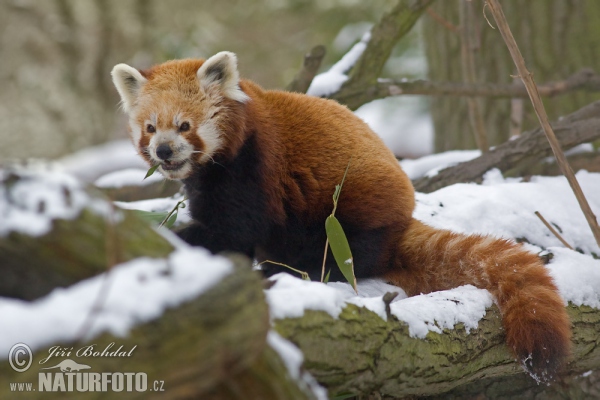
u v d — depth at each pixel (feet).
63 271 13.80
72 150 85.10
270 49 101.50
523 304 22.68
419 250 27.48
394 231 28.63
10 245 13.33
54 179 14.12
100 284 13.29
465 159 41.14
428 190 37.11
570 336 22.34
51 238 13.51
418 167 40.86
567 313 23.63
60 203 13.80
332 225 24.22
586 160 37.04
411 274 27.63
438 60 52.90
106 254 14.03
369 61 40.32
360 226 28.48
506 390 25.52
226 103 28.76
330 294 18.31
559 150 25.85
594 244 31.50
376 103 84.94
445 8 51.26
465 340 21.34
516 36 47.93
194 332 12.94
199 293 13.14
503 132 49.42
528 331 21.90
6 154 83.15
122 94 30.48
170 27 93.20
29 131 84.07
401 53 76.59
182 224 33.19
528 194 33.30
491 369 22.43
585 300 25.13
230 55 28.78
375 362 18.58
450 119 52.85
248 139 28.66
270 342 14.69
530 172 38.37
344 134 29.50
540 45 47.09
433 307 21.31
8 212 13.51
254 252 30.73
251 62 100.53
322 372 17.33
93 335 12.54
